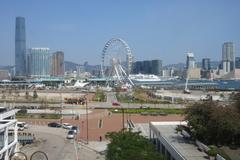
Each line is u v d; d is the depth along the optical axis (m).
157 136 126.12
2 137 117.25
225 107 107.25
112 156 98.50
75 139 161.88
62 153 137.00
